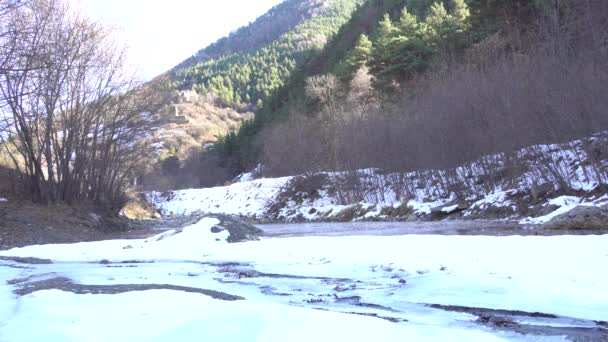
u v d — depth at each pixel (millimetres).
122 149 33250
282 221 39562
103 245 16938
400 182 32594
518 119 23938
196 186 90250
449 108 27969
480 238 11273
